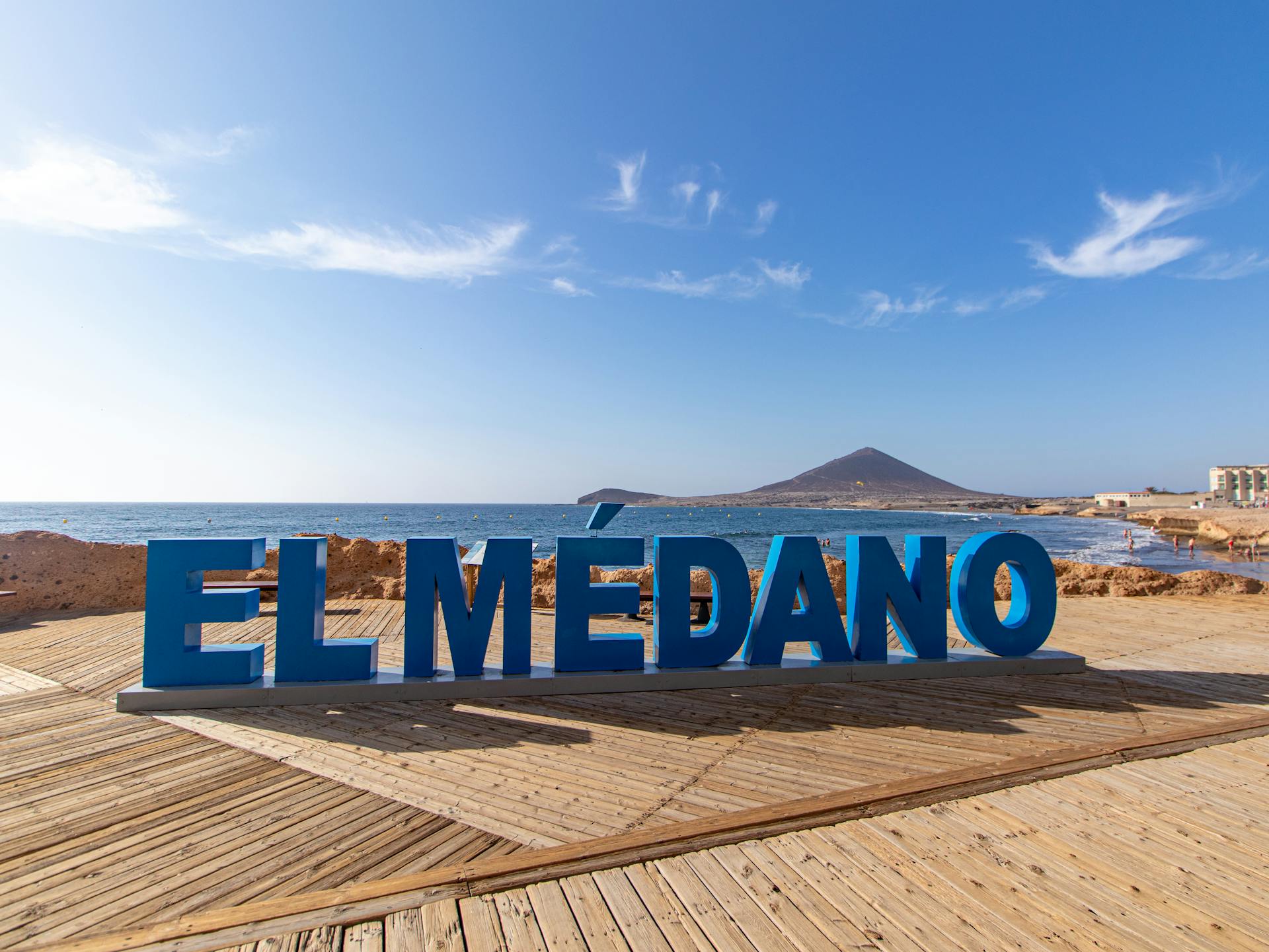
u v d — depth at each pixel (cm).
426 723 472
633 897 254
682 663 578
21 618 888
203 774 380
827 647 604
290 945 227
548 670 564
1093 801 344
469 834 311
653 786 368
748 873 272
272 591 1049
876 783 374
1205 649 746
